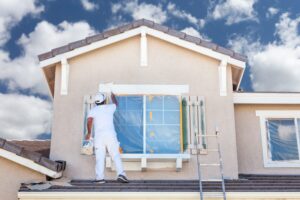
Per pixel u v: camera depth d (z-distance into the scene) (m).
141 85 11.73
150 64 11.94
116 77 11.81
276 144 12.14
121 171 10.26
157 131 11.39
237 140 12.09
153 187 9.84
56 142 11.23
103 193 9.50
